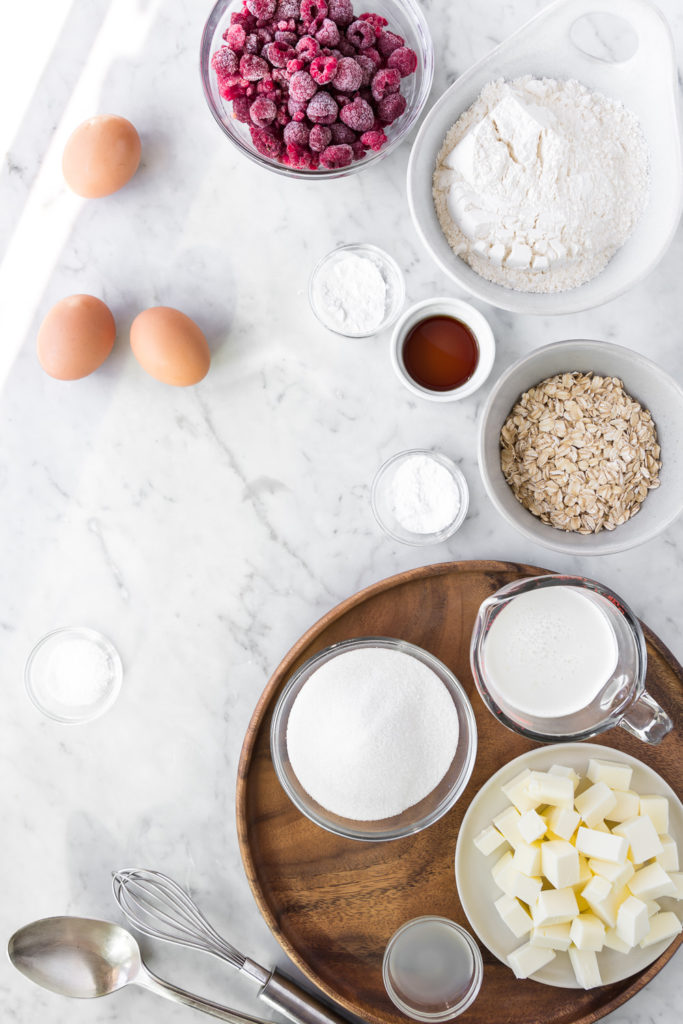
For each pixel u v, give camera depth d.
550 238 1.10
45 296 1.25
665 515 1.11
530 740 1.18
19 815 1.27
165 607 1.26
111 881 1.27
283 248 1.23
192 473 1.25
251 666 1.25
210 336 1.24
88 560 1.26
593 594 1.12
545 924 1.12
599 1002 1.16
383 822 1.15
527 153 1.06
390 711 1.10
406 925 1.16
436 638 1.18
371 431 1.24
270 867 1.17
